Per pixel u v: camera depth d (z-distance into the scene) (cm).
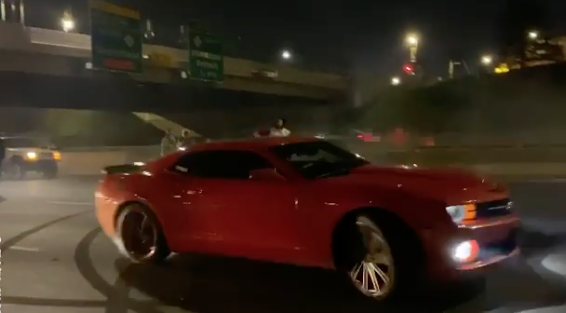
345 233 627
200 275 750
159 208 766
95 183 2148
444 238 559
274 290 674
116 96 6038
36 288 712
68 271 791
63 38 4297
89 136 6406
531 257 759
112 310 621
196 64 4447
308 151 720
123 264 821
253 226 681
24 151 2367
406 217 573
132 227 811
